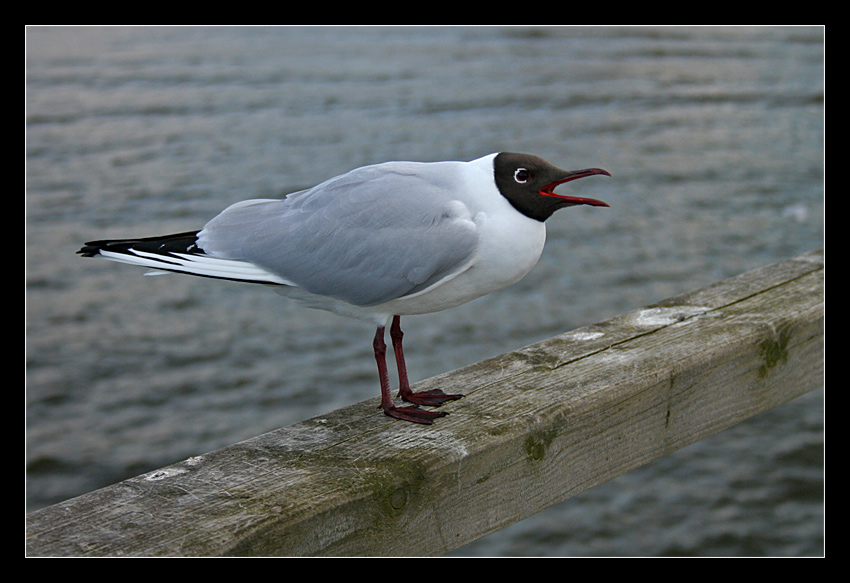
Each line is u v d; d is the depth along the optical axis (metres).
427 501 3.39
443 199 4.16
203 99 40.09
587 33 65.75
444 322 18.00
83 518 3.02
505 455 3.58
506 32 66.12
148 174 27.61
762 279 5.33
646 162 30.31
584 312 18.39
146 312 18.39
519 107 39.16
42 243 21.62
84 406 14.96
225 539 2.88
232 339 17.23
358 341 17.22
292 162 29.22
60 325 17.64
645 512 12.63
